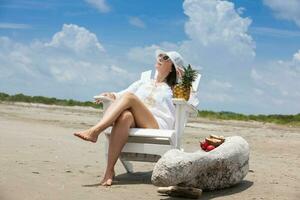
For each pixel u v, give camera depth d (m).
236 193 5.46
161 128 6.02
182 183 4.98
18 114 20.30
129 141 5.89
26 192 4.81
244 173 5.88
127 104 5.66
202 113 33.22
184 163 4.73
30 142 9.41
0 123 14.18
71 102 39.78
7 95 40.22
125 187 5.47
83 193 4.99
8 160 6.78
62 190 5.05
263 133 18.69
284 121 30.27
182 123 6.06
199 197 5.08
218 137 5.91
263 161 8.87
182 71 6.51
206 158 5.05
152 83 6.41
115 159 5.62
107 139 6.08
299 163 8.88
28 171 5.99
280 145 13.05
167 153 4.82
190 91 6.62
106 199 4.79
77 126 15.06
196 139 13.11
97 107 39.06
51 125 14.88
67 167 6.61
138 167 7.20
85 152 8.55
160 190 5.17
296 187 6.07
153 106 6.14
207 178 5.27
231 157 5.47
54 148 8.75
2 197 4.55
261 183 6.16
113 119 5.54
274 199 5.28
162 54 6.45
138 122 5.85
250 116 31.98
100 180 5.80
